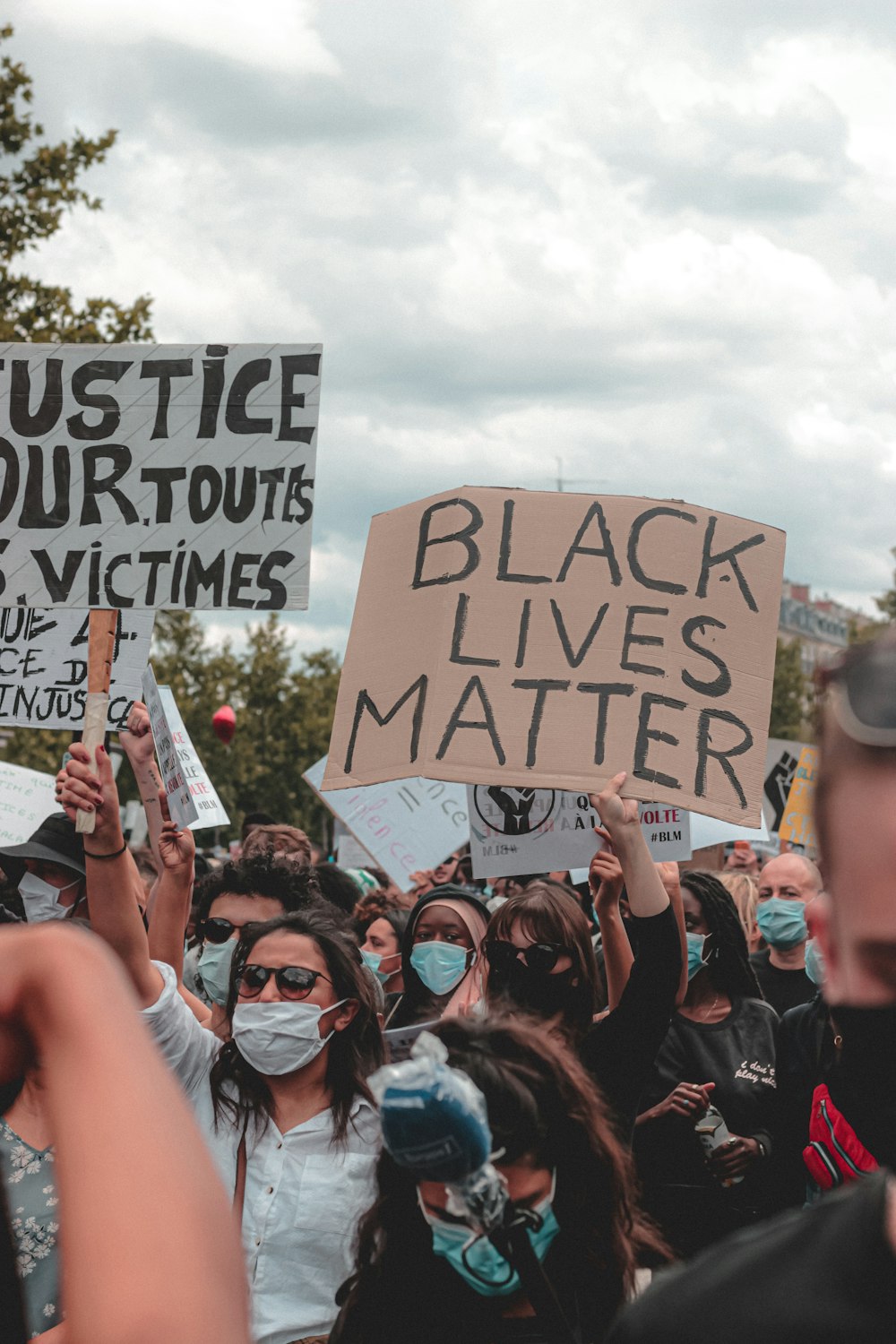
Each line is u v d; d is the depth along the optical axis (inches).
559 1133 85.3
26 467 177.5
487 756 154.6
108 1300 20.0
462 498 163.3
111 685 202.7
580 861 186.1
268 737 1654.8
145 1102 22.3
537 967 142.1
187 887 165.2
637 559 160.4
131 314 658.2
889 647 27.8
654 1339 28.4
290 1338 116.9
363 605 165.5
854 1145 106.9
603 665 156.7
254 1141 126.3
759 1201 173.0
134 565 173.9
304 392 173.9
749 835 249.9
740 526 162.2
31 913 190.7
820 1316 26.7
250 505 173.0
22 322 641.6
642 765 153.0
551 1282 84.0
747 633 159.5
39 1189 115.6
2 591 176.1
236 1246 21.2
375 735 159.5
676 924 135.9
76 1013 23.5
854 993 29.0
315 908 149.6
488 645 158.1
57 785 138.7
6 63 643.5
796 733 2377.0
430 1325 82.7
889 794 27.1
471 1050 86.3
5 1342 33.9
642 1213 99.3
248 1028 125.6
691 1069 181.5
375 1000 131.7
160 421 175.8
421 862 272.5
